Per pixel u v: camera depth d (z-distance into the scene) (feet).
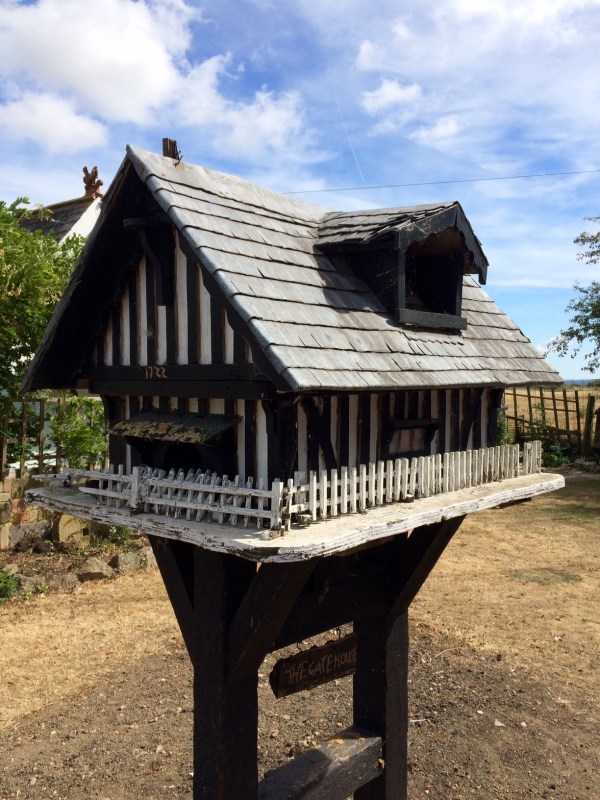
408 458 14.48
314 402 12.09
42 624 27.43
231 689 12.38
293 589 11.41
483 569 35.22
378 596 15.75
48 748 19.56
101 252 13.51
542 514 47.37
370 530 10.87
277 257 13.03
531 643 26.40
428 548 15.25
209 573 12.30
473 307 18.19
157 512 12.18
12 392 34.17
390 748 16.19
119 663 24.47
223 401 12.51
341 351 11.64
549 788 18.13
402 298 14.20
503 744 20.07
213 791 12.46
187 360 12.88
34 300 31.17
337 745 15.46
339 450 12.74
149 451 14.12
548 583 32.99
